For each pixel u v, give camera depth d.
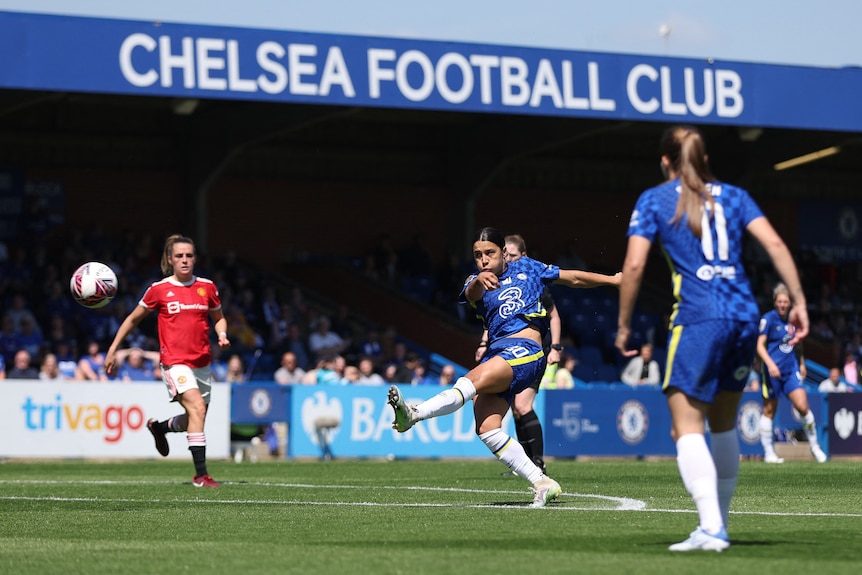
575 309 95.56
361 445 61.19
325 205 97.94
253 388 59.84
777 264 17.77
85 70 64.94
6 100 70.19
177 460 57.72
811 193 110.94
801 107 78.81
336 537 20.89
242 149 88.75
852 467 49.81
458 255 99.69
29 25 64.06
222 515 25.59
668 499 29.52
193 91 67.00
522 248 31.92
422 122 96.06
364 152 98.50
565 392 62.62
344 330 81.50
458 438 62.44
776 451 65.88
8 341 68.81
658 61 75.94
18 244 84.62
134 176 91.31
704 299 17.73
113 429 57.59
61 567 17.00
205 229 91.81
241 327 76.75
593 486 35.28
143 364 63.25
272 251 96.38
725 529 18.89
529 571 15.87
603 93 74.81
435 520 23.86
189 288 35.94
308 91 69.31
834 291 107.06
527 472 26.91
